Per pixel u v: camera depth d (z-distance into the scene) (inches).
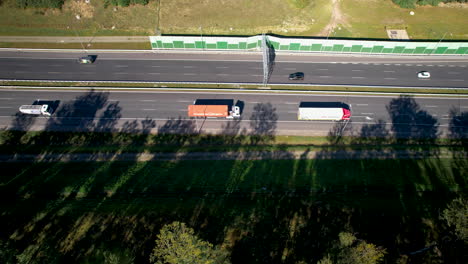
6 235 2554.1
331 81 3882.9
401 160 3235.7
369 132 3481.8
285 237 2593.5
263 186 2977.4
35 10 4291.3
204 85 3814.0
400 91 3809.1
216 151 3275.1
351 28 4382.4
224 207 2783.0
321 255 2452.0
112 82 3791.8
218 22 4370.1
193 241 2049.7
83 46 4131.4
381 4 4650.6
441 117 3612.2
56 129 3412.9
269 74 3932.1
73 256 2443.4
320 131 3491.6
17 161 3142.2
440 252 2472.9
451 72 4001.0
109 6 4397.1
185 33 4276.6
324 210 2780.5
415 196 2935.5
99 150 3245.6
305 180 3036.4
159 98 3708.2
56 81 3764.8
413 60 4116.6
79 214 2699.3
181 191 2923.2
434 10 4608.8
